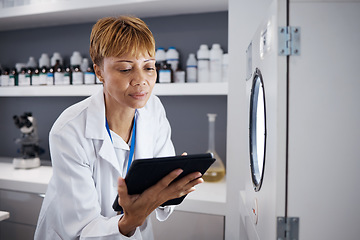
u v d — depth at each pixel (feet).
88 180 3.50
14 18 7.57
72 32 8.28
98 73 3.48
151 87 3.28
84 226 3.30
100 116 3.70
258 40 3.29
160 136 4.57
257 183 3.34
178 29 7.35
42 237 4.11
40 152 8.72
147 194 2.74
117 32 3.02
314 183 2.50
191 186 2.98
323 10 2.43
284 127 2.50
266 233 2.87
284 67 2.48
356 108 2.44
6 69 7.98
